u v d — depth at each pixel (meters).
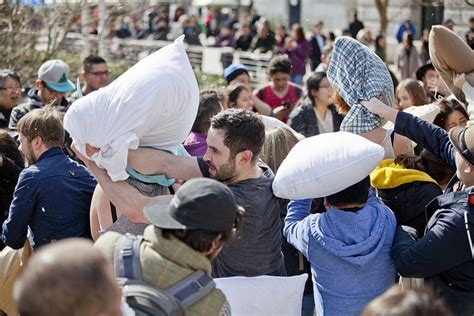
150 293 3.18
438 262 4.04
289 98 10.44
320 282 4.26
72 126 4.08
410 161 4.93
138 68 4.16
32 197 5.16
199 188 3.32
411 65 18.38
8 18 12.42
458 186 4.54
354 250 4.13
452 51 4.89
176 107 4.13
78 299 2.64
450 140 4.26
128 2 18.81
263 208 4.20
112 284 2.73
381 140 4.96
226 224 3.31
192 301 3.24
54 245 2.76
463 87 4.94
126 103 4.02
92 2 15.71
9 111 8.33
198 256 3.31
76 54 15.11
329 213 4.23
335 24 36.03
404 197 4.65
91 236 5.23
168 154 4.20
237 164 4.14
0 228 6.04
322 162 4.15
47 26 13.13
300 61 21.47
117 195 4.12
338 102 5.28
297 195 4.20
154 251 3.32
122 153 4.02
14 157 6.08
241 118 4.14
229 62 23.44
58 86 8.16
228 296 4.12
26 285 2.66
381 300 2.70
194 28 29.16
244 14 32.12
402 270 4.13
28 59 12.77
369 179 4.30
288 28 36.38
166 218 3.33
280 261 4.40
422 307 2.63
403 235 4.27
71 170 5.26
